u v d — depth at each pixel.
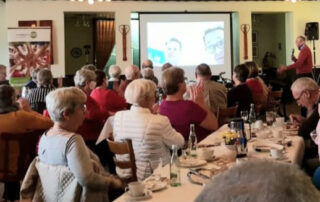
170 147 2.97
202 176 2.30
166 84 3.49
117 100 4.91
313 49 11.28
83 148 2.21
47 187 2.24
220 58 11.20
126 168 2.83
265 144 3.09
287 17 11.80
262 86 6.68
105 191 2.28
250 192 0.67
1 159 3.30
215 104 5.11
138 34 10.95
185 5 11.04
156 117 2.93
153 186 2.15
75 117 2.32
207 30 11.12
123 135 2.99
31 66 10.02
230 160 2.69
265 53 13.83
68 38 13.62
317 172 2.42
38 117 3.44
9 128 3.34
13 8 10.34
